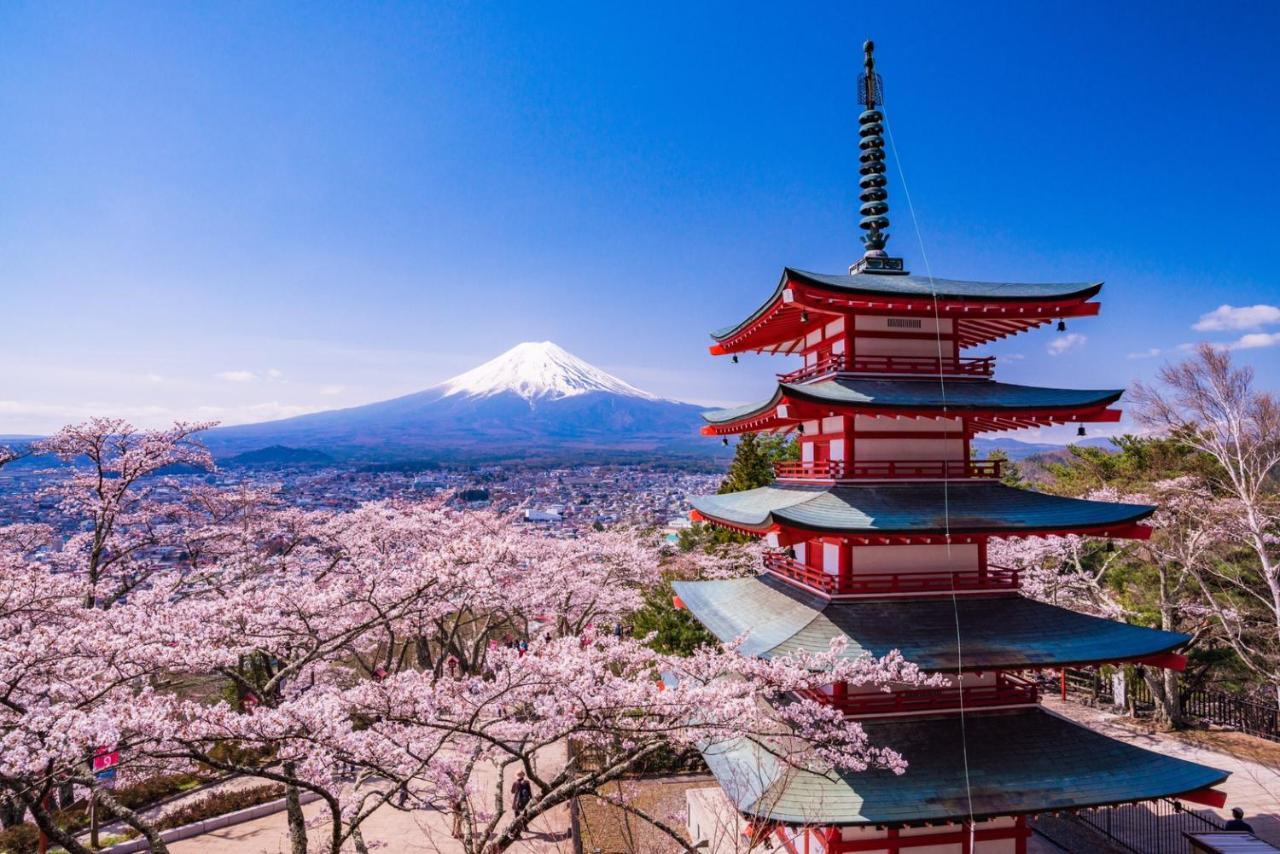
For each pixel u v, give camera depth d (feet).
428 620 70.44
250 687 46.11
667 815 66.44
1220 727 81.66
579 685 38.01
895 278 57.88
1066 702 92.89
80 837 63.36
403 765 41.93
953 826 46.21
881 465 51.26
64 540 86.89
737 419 62.44
